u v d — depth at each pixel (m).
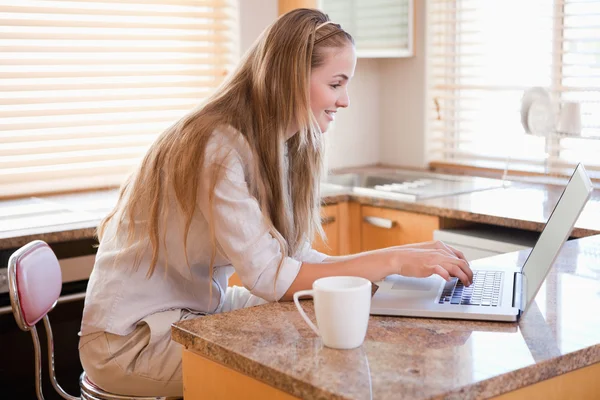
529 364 1.18
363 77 3.92
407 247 1.70
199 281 1.78
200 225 1.66
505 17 3.50
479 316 1.41
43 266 1.92
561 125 3.10
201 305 1.81
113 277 1.75
